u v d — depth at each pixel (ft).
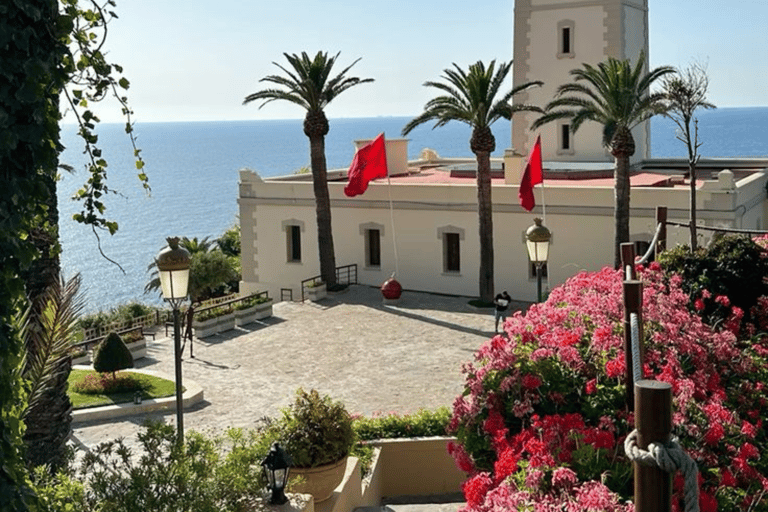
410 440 52.16
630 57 142.51
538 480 26.25
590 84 140.26
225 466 30.22
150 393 73.87
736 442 30.42
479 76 106.73
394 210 120.88
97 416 69.10
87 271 353.51
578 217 110.42
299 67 114.93
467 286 117.80
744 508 28.12
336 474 38.58
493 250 114.32
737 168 143.13
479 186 109.29
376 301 114.11
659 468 14.62
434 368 83.35
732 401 35.83
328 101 116.57
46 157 19.33
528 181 106.11
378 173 117.19
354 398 75.05
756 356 41.55
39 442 31.37
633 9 143.43
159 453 28.99
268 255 129.49
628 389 30.42
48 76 19.25
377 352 89.81
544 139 145.89
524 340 35.60
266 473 32.04
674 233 105.09
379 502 50.06
